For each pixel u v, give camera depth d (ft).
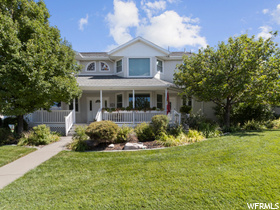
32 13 29.35
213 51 36.01
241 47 31.96
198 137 26.50
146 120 39.70
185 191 11.66
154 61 48.34
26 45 25.81
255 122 37.52
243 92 32.99
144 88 39.68
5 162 18.67
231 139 24.88
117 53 48.11
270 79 30.12
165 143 24.47
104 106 50.67
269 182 12.01
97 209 10.21
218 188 11.72
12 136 29.19
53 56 29.12
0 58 25.12
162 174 14.53
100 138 23.82
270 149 18.69
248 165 14.97
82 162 18.45
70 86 31.71
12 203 11.14
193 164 16.29
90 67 51.88
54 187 13.10
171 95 55.11
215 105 51.21
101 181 13.85
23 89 25.05
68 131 36.24
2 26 24.18
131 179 13.96
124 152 21.70
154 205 10.34
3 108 25.39
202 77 34.65
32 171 16.28
